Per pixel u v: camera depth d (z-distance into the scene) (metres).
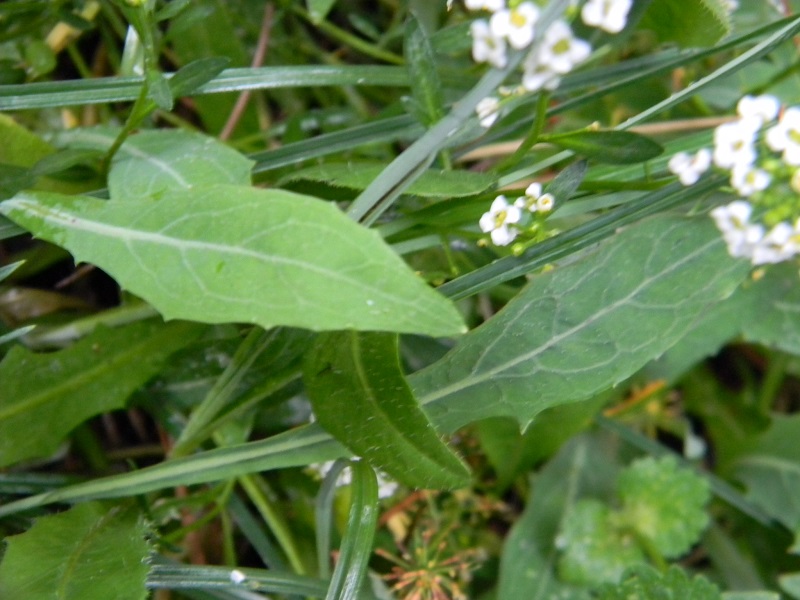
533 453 0.18
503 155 0.19
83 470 0.17
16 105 0.14
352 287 0.11
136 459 0.18
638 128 0.18
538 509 0.19
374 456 0.14
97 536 0.14
